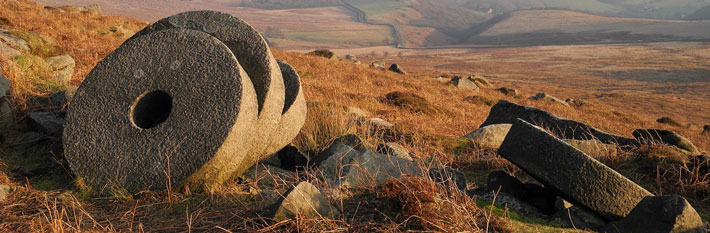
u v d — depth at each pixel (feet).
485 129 25.63
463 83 108.06
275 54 96.37
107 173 12.95
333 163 15.28
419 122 37.27
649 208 10.82
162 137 12.72
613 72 367.45
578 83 292.81
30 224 10.38
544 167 12.48
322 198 11.18
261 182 14.52
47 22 55.06
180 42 13.51
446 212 10.50
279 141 16.03
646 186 16.31
